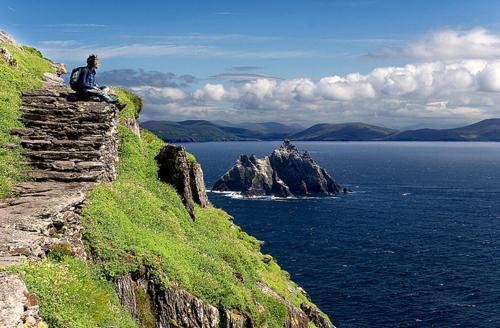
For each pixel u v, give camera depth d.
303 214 165.88
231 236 38.81
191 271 23.52
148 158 36.72
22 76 35.56
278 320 29.50
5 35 47.25
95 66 32.81
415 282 90.94
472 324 72.00
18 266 12.70
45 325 11.08
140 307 19.41
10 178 21.67
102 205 21.95
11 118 27.27
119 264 19.05
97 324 14.46
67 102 30.94
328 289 87.12
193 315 21.41
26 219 16.12
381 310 77.25
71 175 23.47
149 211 27.20
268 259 42.16
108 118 29.72
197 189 41.28
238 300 24.86
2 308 9.99
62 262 15.84
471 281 91.44
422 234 132.75
